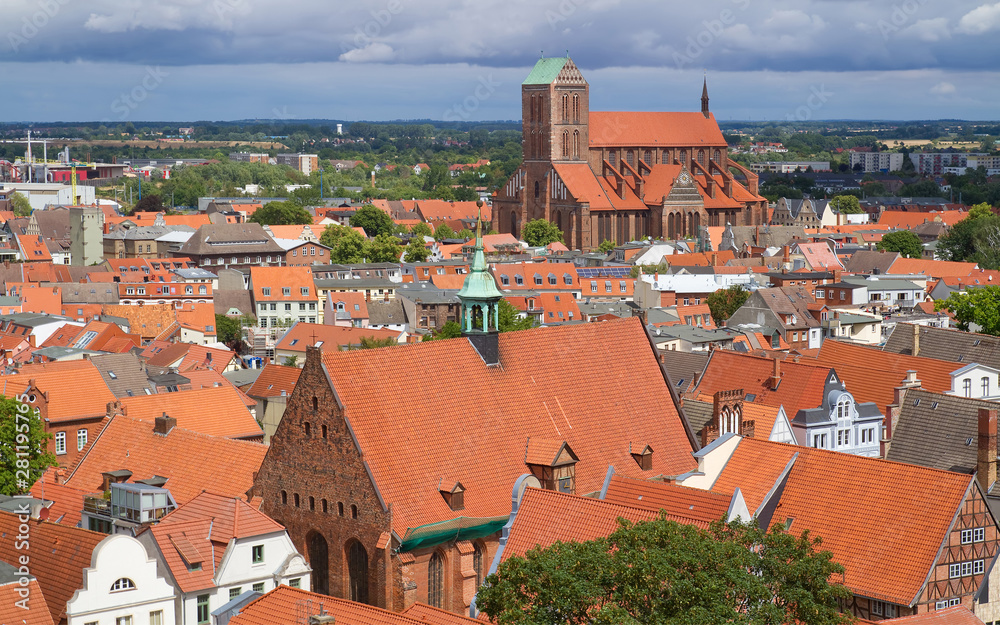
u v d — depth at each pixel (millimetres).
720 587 73812
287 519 111000
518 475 111938
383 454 106125
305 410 108750
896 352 188250
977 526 102000
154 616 100375
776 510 110000
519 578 79188
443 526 104688
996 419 127812
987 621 102688
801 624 78312
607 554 79125
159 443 127812
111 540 98250
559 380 118938
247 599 97625
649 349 125562
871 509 105312
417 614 86438
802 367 159875
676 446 121625
